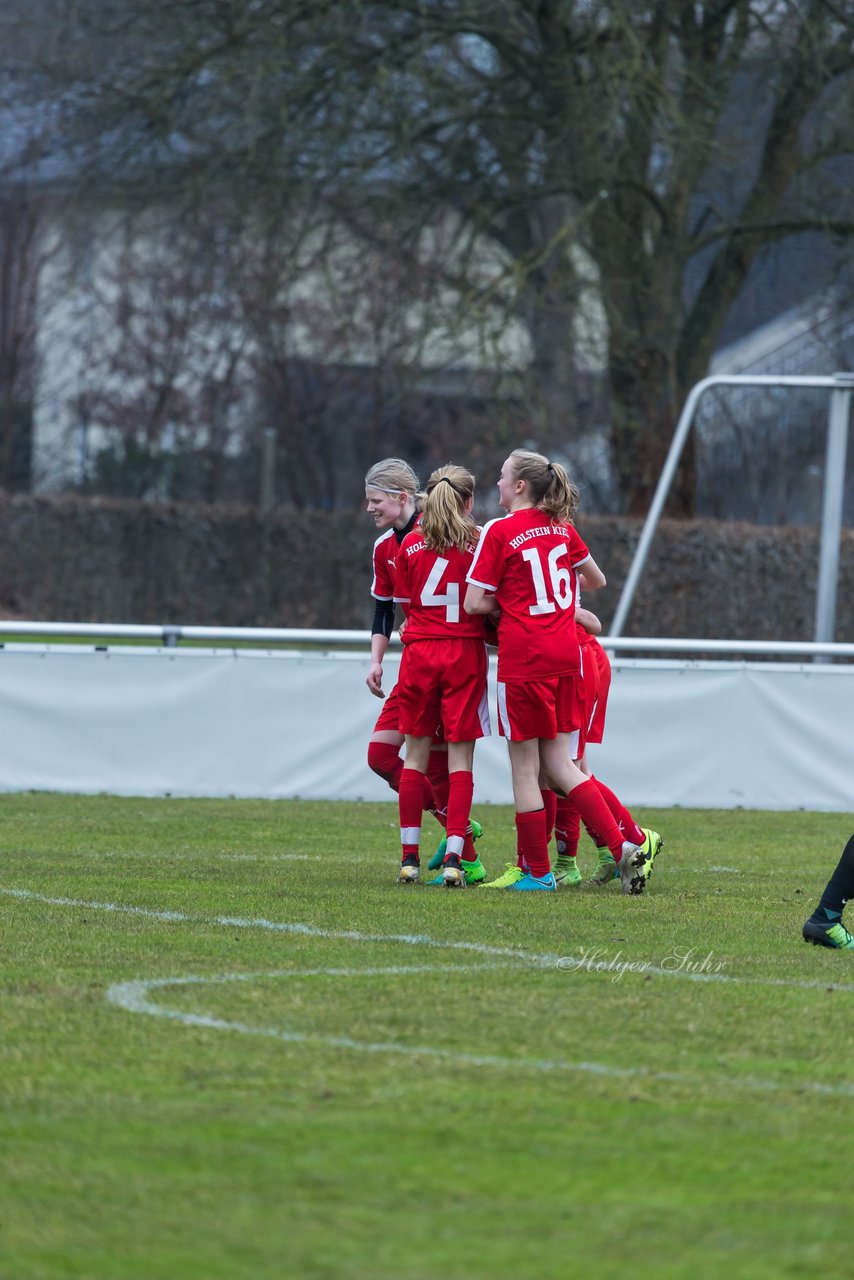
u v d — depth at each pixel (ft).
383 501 92.99
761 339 388.98
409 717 90.07
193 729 133.28
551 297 251.80
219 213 269.23
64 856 97.91
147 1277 33.91
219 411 410.11
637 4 228.63
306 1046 51.78
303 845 105.60
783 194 272.92
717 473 374.43
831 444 167.12
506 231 282.36
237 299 389.39
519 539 86.33
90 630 133.28
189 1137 42.73
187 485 414.62
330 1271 34.19
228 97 250.57
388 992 59.62
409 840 90.43
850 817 131.13
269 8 241.14
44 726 132.87
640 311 260.62
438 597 88.84
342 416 418.51
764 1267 34.71
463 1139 42.83
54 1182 39.45
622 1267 34.58
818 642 167.63
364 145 252.42
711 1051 52.34
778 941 72.95
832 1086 48.55
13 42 283.38
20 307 403.95
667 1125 44.39
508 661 86.89
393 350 333.21
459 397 386.11
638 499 271.08
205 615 310.86
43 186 377.30
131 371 407.03
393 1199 38.47
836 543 167.02
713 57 251.39
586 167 241.96
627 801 134.92
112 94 258.16
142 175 268.62
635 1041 53.31
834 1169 41.16
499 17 248.93
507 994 59.77
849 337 349.61
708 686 135.44
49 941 69.05
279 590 307.17
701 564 248.11
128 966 63.93
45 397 424.87
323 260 265.95
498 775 135.74
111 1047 51.44
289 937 70.90
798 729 135.74
